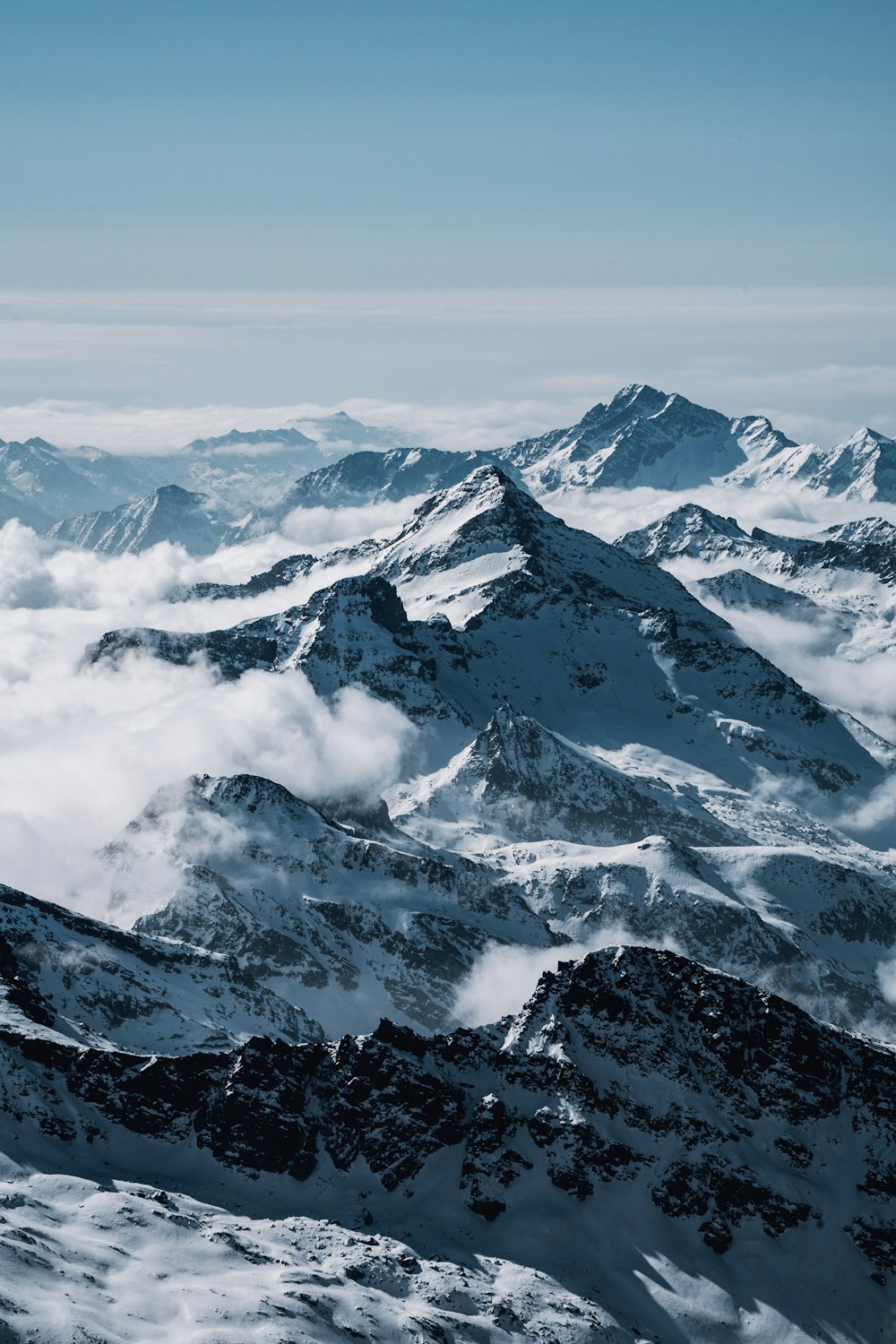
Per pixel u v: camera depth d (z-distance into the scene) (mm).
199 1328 162375
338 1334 169625
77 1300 162500
